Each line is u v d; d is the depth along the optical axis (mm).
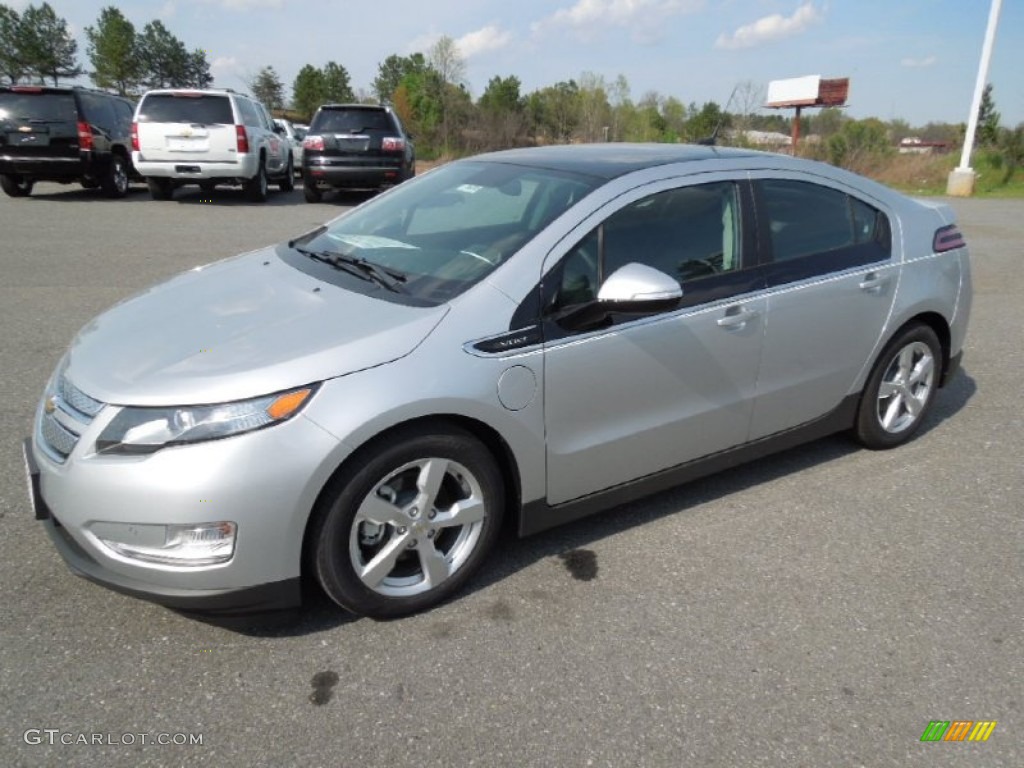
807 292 3646
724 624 2885
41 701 2439
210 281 3430
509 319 2863
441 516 2881
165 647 2688
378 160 14391
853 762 2289
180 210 13156
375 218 3826
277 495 2471
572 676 2605
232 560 2488
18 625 2768
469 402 2740
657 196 3316
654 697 2518
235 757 2258
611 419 3170
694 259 3359
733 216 3510
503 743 2326
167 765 2221
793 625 2887
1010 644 2811
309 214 13125
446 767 2238
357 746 2305
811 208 3791
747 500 3812
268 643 2725
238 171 13680
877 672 2654
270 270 3459
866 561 3311
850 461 4258
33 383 4969
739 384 3531
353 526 2672
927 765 2287
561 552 3336
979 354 6195
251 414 2451
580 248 3074
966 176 19797
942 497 3871
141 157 13391
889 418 4285
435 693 2518
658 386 3256
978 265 9961
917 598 3064
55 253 8945
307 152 14430
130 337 2871
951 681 2621
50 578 3029
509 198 3420
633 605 2984
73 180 13969
